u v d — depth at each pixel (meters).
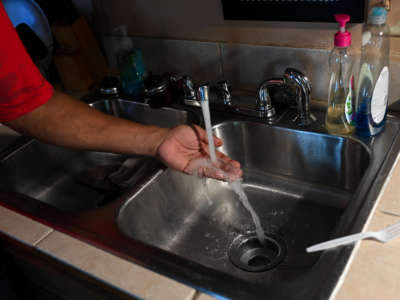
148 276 0.69
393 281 0.62
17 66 0.85
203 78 1.28
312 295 0.62
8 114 0.90
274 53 1.11
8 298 0.99
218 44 1.18
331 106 0.98
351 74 0.97
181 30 1.24
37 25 1.31
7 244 0.88
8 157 1.12
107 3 1.33
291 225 1.01
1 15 0.83
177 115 1.22
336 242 0.69
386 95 0.92
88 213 0.87
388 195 0.78
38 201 0.91
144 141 0.93
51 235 0.82
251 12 1.07
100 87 1.34
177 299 0.65
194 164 0.94
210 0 1.13
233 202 1.10
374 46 0.90
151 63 1.37
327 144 1.01
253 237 1.00
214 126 1.11
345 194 1.04
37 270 0.87
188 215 1.07
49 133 0.93
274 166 1.13
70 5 1.41
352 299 0.61
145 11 1.27
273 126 1.07
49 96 0.91
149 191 0.96
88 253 0.76
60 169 1.26
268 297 0.62
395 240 0.69
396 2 0.89
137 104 1.28
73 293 0.83
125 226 0.88
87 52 1.37
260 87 1.07
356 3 0.92
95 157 1.33
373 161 0.89
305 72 1.09
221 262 0.94
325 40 1.01
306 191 1.08
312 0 0.97
